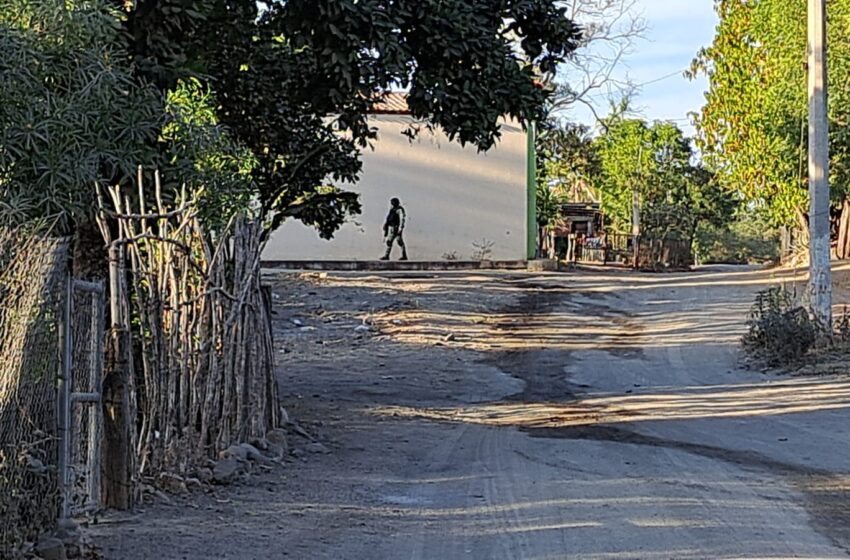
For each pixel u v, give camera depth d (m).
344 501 12.49
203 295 13.03
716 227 97.19
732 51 46.44
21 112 10.94
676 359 27.59
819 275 26.16
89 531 10.25
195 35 17.80
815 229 26.20
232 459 13.56
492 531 11.04
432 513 11.97
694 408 20.48
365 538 10.67
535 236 59.00
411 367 26.70
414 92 17.02
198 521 11.00
